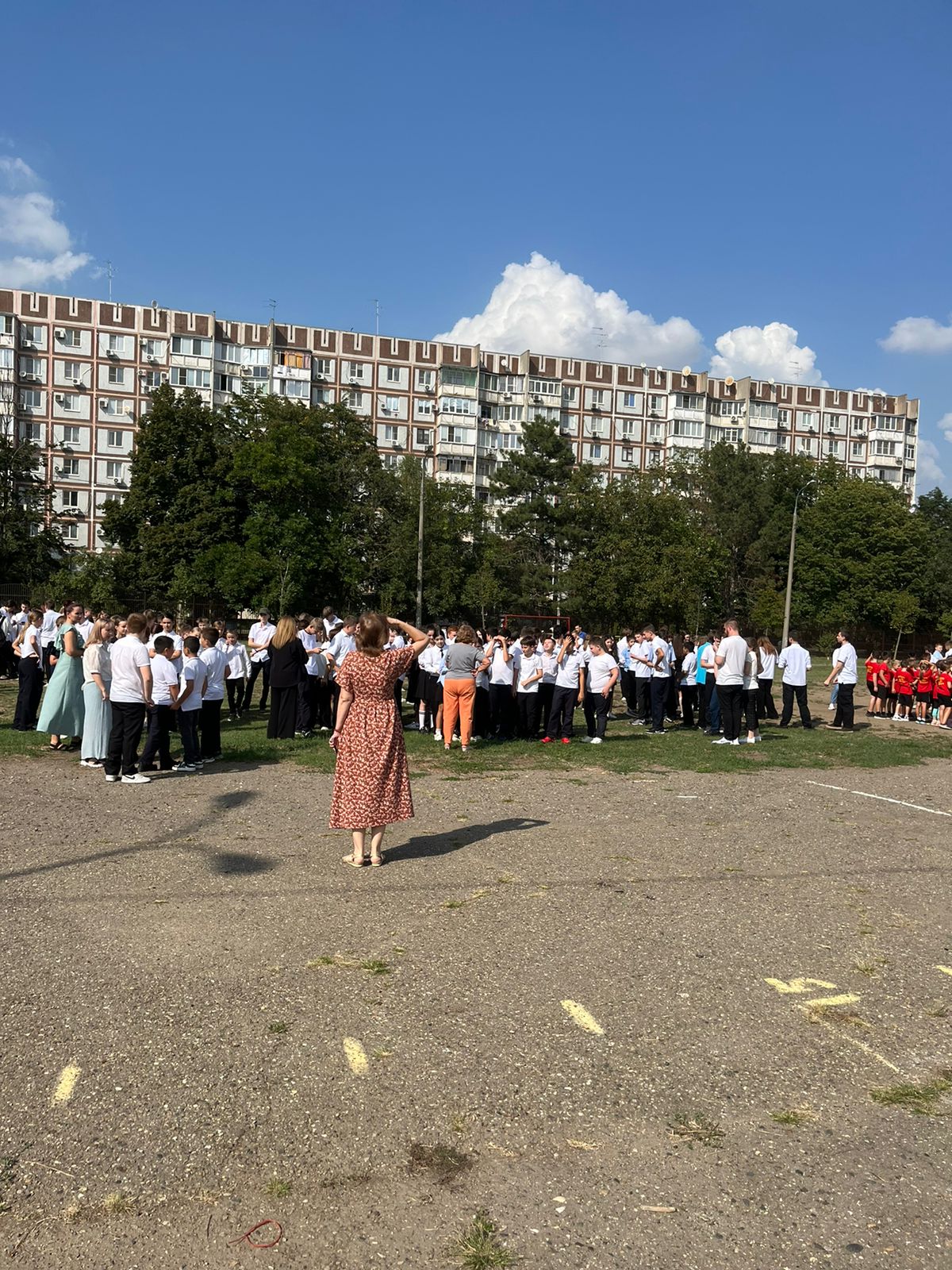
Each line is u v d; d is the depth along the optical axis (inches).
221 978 188.2
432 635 627.2
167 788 391.9
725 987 191.2
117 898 237.3
